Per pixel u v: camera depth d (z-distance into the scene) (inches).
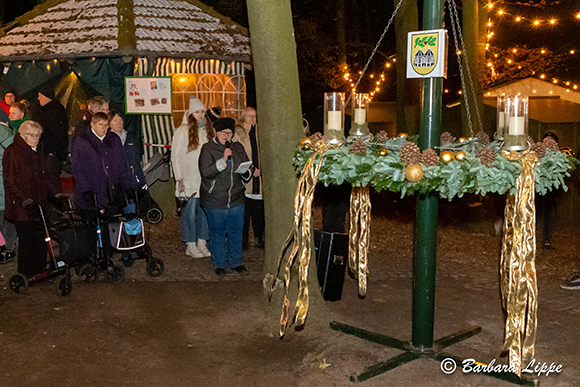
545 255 329.4
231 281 262.4
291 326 204.2
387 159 146.9
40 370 171.6
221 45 424.5
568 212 417.1
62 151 355.3
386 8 991.6
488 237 373.4
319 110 503.8
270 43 198.1
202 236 304.2
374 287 258.1
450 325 211.8
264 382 165.3
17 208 244.2
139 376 168.7
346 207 278.8
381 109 534.9
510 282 145.5
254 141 314.5
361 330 195.5
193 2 450.9
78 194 251.9
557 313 226.7
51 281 258.4
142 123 405.4
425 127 160.9
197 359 180.1
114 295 241.1
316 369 173.2
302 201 157.8
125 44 386.9
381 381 164.7
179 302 232.5
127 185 262.5
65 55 393.7
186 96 417.1
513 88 437.4
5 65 411.5
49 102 352.2
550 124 422.0
